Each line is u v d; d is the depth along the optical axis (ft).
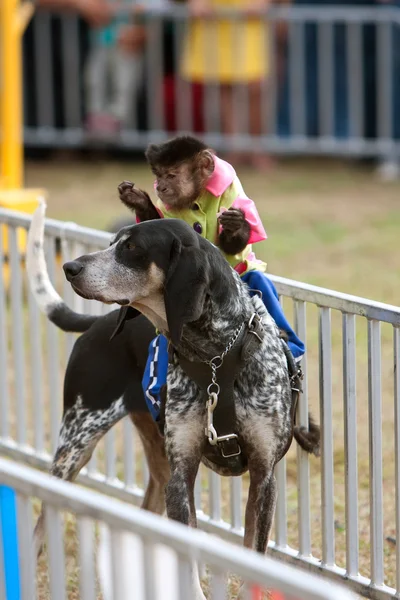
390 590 25.73
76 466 27.04
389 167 76.69
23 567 18.34
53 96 77.00
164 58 75.46
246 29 71.61
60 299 28.25
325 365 26.35
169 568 15.81
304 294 26.37
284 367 23.94
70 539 29.81
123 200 25.62
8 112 55.01
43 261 28.35
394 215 66.64
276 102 75.05
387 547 29.86
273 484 23.73
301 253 58.85
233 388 23.16
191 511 23.39
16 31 54.75
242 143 75.20
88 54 76.38
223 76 72.59
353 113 73.61
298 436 26.86
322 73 73.36
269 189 73.56
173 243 22.35
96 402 26.71
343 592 14.92
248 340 23.16
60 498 16.81
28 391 42.70
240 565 14.71
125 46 75.41
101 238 30.81
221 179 24.89
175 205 25.05
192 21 72.23
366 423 38.47
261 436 23.38
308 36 72.79
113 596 16.35
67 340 32.09
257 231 24.93
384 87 72.69
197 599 22.38
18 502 18.11
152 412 25.14
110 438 32.01
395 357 24.99
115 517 16.02
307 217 66.44
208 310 22.68
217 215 24.97
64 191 72.54
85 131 77.51
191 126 75.51
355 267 55.98
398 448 25.14
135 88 76.38
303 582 14.06
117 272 22.35
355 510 26.30
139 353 26.09
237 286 23.38
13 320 33.96
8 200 51.72
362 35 72.13
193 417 23.45
